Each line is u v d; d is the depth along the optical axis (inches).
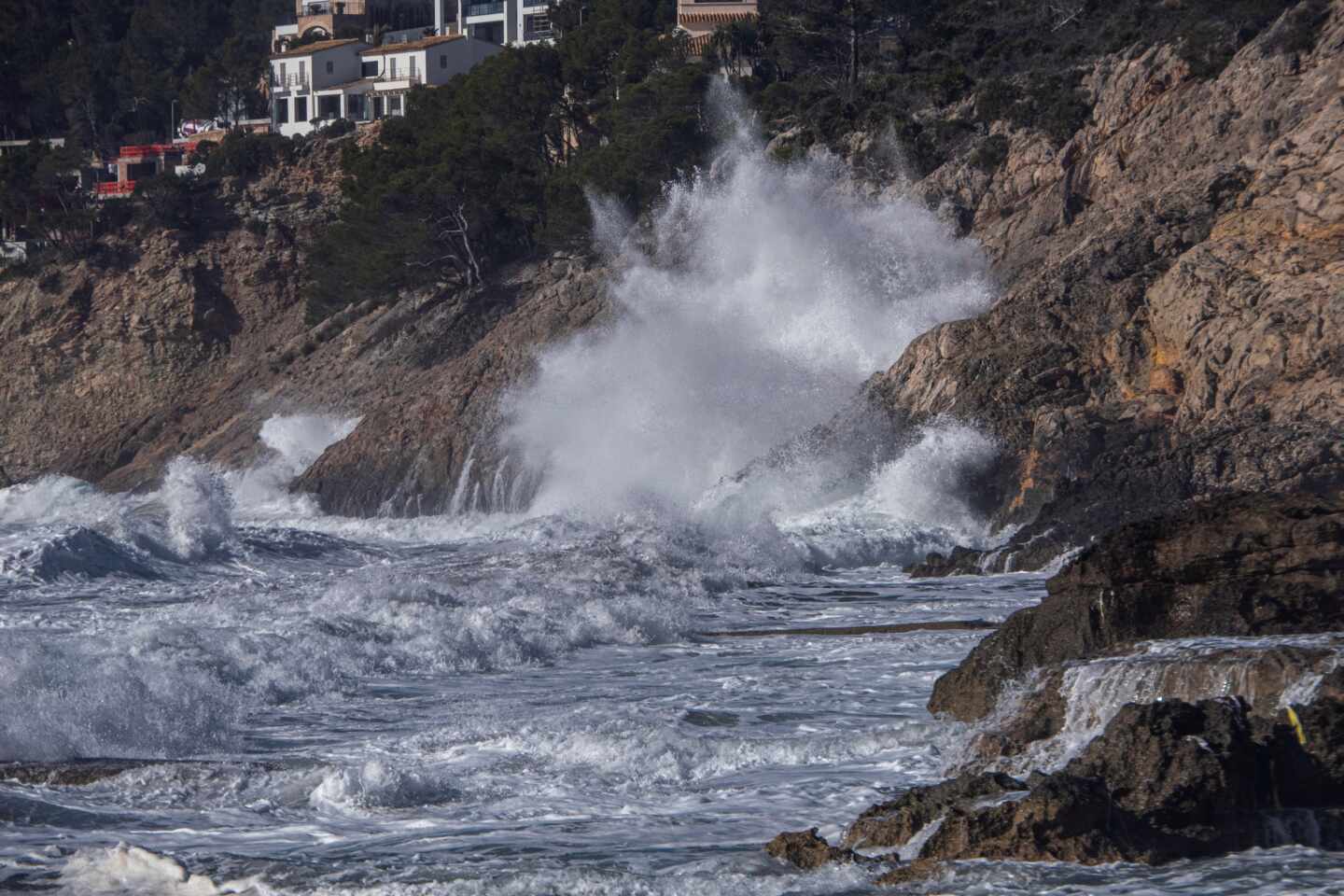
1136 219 5280.5
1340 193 4633.4
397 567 4293.8
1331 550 1672.0
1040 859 1160.2
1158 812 1205.1
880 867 1184.2
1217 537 1705.2
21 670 2039.9
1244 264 4670.3
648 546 4109.3
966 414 4901.6
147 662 2249.0
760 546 4222.4
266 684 2250.2
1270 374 4301.2
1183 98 6318.9
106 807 1533.0
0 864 1302.9
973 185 7263.8
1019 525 4453.7
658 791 1545.3
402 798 1541.6
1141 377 4758.9
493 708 2100.1
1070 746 1445.6
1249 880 1101.7
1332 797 1263.5
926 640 2586.1
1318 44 5871.1
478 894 1162.0
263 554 4909.0
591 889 1156.5
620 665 2518.5
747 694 2089.1
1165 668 1454.2
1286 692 1368.1
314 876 1219.9
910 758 1612.9
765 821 1382.9
